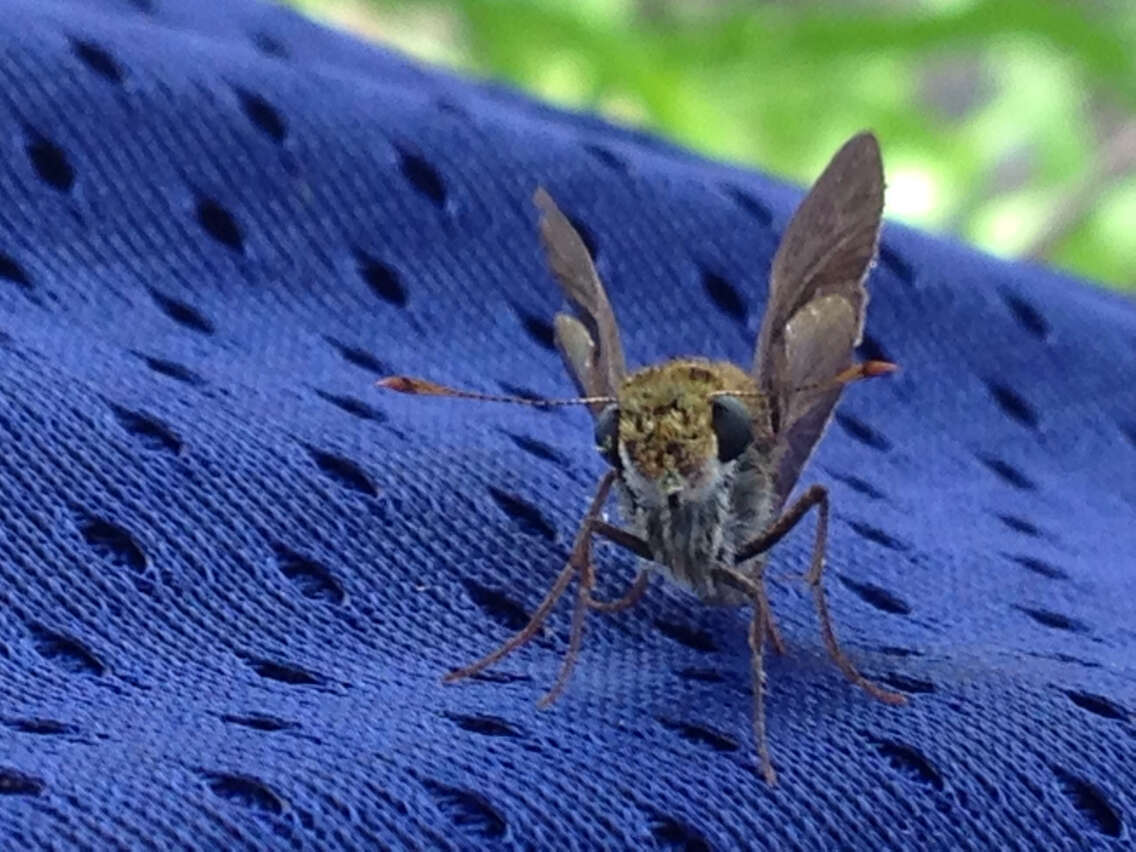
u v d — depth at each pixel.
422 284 0.05
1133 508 0.05
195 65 0.05
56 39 0.05
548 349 0.05
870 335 0.05
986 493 0.05
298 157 0.05
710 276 0.05
